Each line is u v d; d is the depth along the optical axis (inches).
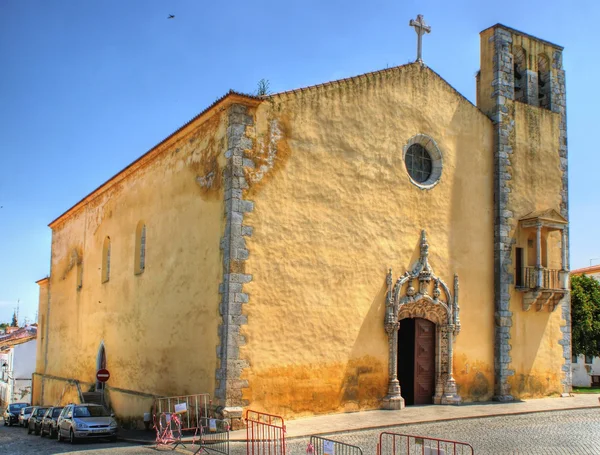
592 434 725.9
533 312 1055.6
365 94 927.7
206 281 837.8
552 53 1170.0
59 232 1678.2
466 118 1042.1
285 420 791.7
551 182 1115.3
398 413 852.0
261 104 831.7
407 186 952.3
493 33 1099.9
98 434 883.4
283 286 815.7
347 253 876.0
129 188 1170.0
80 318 1406.3
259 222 808.9
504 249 1034.1
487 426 780.0
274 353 797.2
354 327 869.8
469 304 995.9
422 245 948.0
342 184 885.8
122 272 1159.6
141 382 1021.8
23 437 1131.3
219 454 646.5
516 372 1019.3
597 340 1411.2
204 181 873.5
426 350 952.3
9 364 2237.9
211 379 794.8
